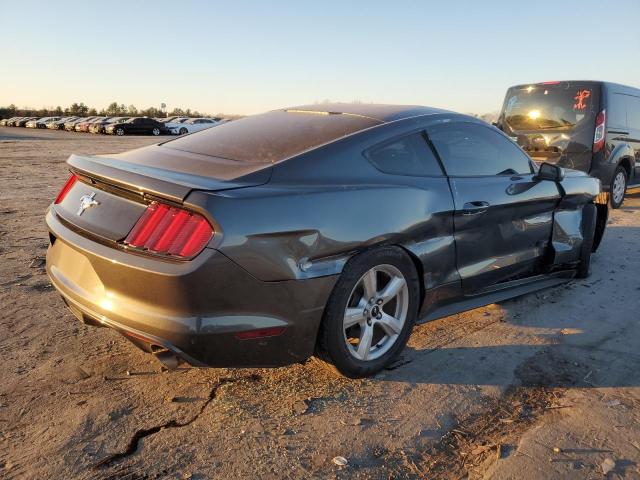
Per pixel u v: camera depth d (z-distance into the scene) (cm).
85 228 279
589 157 841
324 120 344
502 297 390
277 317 261
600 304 437
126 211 269
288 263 258
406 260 311
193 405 278
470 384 306
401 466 237
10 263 506
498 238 376
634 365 332
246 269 248
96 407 273
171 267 242
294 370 316
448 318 403
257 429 259
